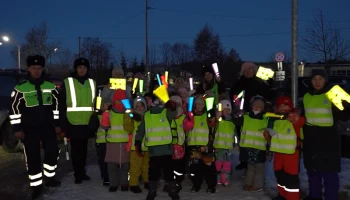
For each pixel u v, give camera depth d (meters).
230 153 6.59
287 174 5.50
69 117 6.63
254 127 6.25
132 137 6.15
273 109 6.22
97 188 6.49
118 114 6.31
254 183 6.28
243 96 6.80
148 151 5.79
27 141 6.07
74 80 6.72
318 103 5.34
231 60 58.94
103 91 6.91
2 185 6.76
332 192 5.33
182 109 5.89
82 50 55.69
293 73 8.38
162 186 6.69
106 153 6.32
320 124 5.29
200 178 6.27
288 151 5.45
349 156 9.32
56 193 6.21
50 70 54.16
